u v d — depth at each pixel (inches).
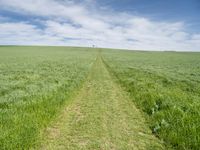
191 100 413.4
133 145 244.4
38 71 943.0
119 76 864.3
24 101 379.6
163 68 1398.9
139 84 629.9
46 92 458.6
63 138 257.6
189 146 234.4
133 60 2405.3
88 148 234.5
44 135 264.1
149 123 314.7
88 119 328.5
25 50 4638.3
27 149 224.7
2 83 573.9
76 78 730.8
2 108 340.5
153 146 242.7
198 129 262.7
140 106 403.2
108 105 415.8
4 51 4003.4
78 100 454.6
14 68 1091.9
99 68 1242.0
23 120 281.6
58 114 343.0
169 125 287.4
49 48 5989.2
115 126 301.1
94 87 619.8
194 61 2464.3
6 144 219.0
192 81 724.0
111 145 243.0
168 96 438.9
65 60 1919.3
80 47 7140.8
